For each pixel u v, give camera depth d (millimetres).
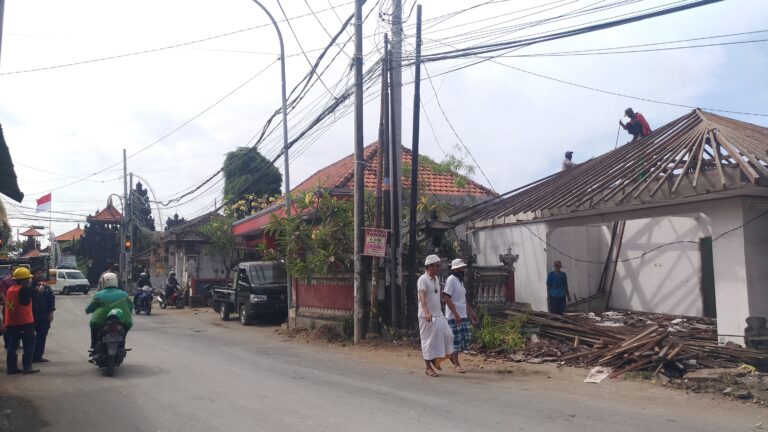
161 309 26609
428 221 13852
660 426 6004
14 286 9367
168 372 9391
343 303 14008
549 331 11070
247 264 19125
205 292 28688
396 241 12625
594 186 12641
